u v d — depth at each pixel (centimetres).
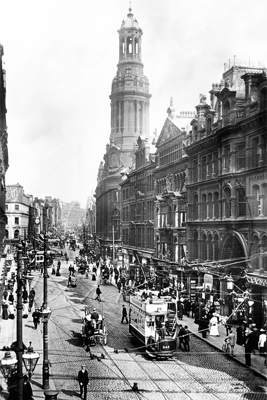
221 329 3459
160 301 2803
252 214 3738
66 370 2392
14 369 1817
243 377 2341
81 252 5091
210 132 4625
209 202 4575
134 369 2414
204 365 2550
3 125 4175
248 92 3912
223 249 4100
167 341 2648
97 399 2023
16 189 5744
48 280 4753
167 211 5656
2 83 3362
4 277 4450
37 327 3197
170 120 5825
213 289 4078
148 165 6456
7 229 5769
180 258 5138
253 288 3556
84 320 3019
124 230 6231
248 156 3853
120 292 4359
